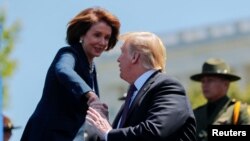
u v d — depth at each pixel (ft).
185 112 30.42
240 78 43.86
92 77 32.32
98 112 30.32
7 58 61.31
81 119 31.42
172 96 30.60
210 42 205.05
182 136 30.32
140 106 30.73
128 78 31.45
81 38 32.42
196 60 204.64
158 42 31.45
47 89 31.55
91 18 32.27
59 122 31.24
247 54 203.51
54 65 31.63
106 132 30.12
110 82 183.83
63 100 31.37
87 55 32.32
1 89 33.76
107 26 32.37
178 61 204.95
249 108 42.47
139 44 31.24
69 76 30.73
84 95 30.42
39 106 31.68
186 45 205.36
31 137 31.45
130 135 29.91
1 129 33.30
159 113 30.19
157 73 31.22
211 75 43.73
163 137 29.86
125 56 31.42
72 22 32.40
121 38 31.63
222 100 43.04
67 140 31.09
